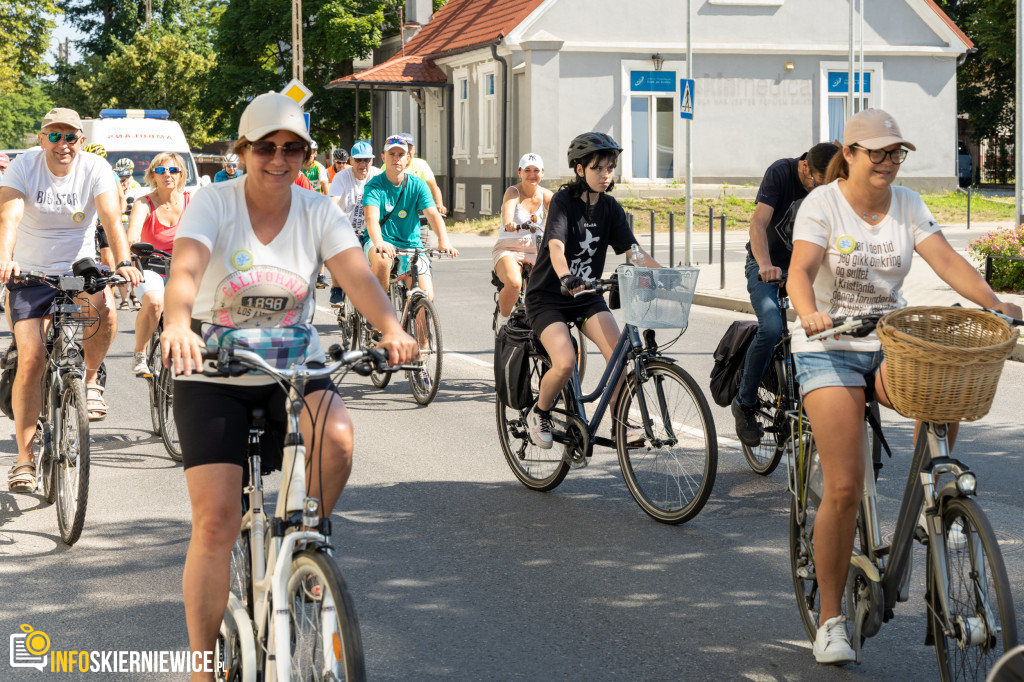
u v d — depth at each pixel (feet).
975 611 14.03
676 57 122.11
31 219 24.41
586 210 24.40
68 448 22.20
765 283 24.93
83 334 28.48
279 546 12.90
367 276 14.46
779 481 26.61
